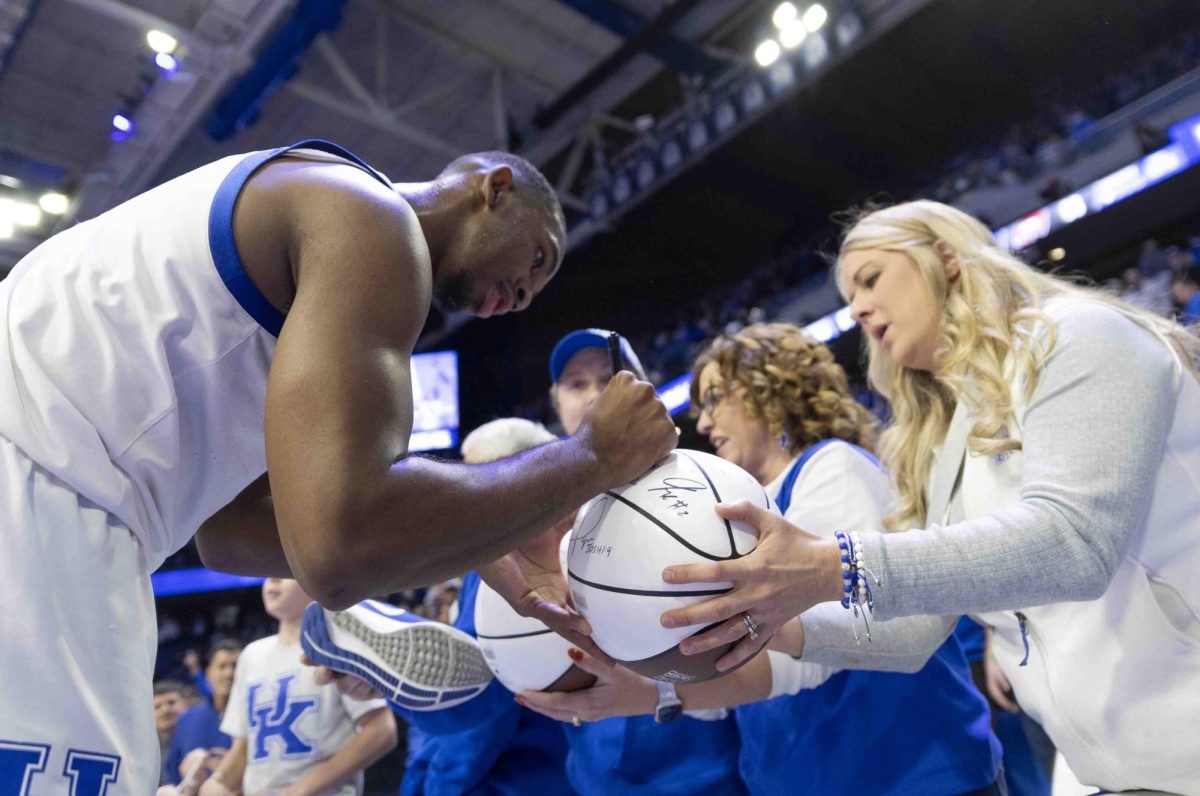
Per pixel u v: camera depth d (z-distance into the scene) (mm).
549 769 2061
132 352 1066
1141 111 9852
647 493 1223
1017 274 1576
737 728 1926
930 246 1707
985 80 13445
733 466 1324
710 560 1179
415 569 934
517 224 1394
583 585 1230
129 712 1022
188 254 1075
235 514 1433
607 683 1522
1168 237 9016
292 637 2830
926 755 1641
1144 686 1347
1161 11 12156
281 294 1077
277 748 2676
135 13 8016
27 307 1069
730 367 2066
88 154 10188
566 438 1107
